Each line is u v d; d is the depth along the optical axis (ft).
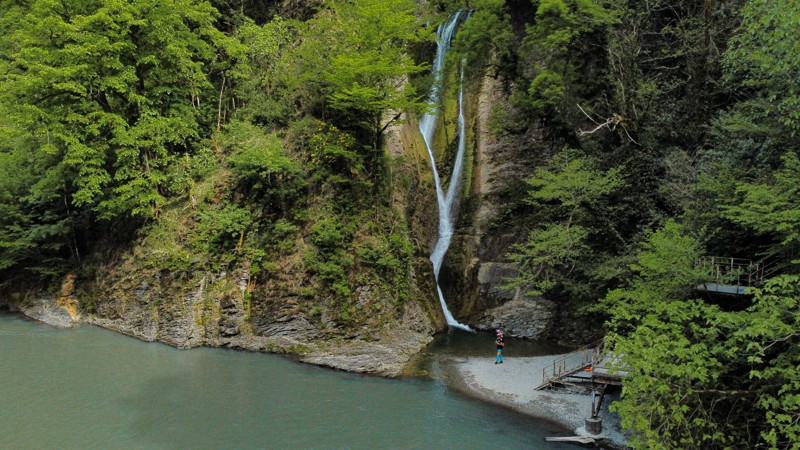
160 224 87.81
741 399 40.06
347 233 86.22
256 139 92.27
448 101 115.75
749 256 63.31
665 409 38.04
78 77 82.64
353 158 88.33
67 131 83.61
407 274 90.94
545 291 89.61
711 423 37.45
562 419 57.77
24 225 102.32
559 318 87.45
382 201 92.68
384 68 80.07
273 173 88.53
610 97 87.10
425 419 56.95
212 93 101.86
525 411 59.67
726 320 40.45
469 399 62.69
